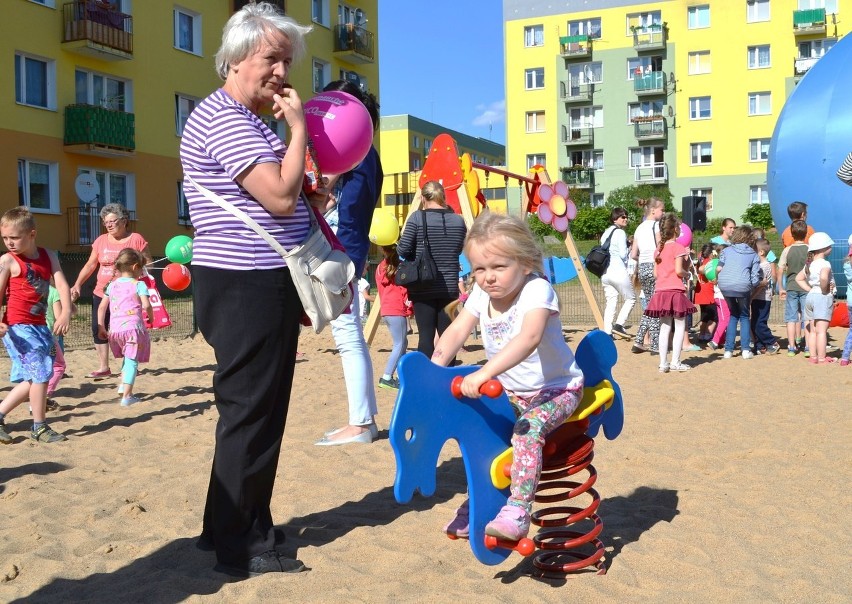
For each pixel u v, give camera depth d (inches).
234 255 133.3
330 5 1423.5
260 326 134.4
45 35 951.0
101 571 141.3
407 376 122.0
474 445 129.1
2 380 375.6
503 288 125.3
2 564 143.5
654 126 1936.5
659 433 245.1
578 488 136.2
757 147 1888.5
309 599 127.3
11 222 243.0
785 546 151.2
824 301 410.0
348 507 175.3
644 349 457.7
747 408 286.0
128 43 1033.5
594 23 1982.0
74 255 920.3
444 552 147.9
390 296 332.2
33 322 246.7
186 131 136.7
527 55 2027.6
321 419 269.6
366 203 231.1
